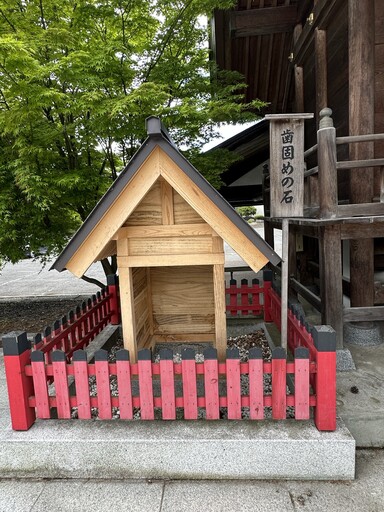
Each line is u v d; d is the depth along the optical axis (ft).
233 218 8.30
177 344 13.07
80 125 17.35
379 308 12.13
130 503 7.11
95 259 8.92
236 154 23.21
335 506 6.86
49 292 31.04
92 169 18.42
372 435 8.93
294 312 10.76
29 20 16.61
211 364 8.00
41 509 7.04
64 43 15.55
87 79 15.12
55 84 16.62
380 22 13.32
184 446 7.63
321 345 7.50
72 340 11.16
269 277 14.67
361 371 11.41
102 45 16.85
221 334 10.36
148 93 14.98
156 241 9.68
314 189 13.94
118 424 8.22
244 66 26.55
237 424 8.02
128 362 8.07
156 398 8.30
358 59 12.45
